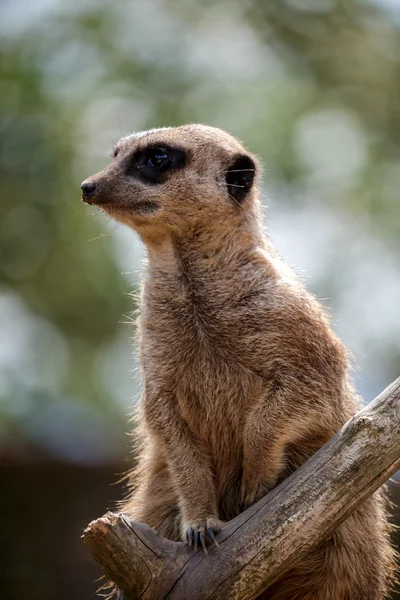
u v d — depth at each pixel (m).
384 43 19.45
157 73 17.84
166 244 8.66
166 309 8.45
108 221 12.12
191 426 8.33
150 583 7.06
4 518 17.28
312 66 18.95
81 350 18.19
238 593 7.00
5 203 17.64
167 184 8.68
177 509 8.53
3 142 17.45
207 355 8.26
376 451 7.02
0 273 18.08
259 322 8.12
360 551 8.15
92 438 18.00
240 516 7.27
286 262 9.21
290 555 7.02
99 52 17.97
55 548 17.27
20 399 17.19
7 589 16.77
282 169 17.20
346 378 8.63
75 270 17.98
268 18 18.84
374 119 18.97
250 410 8.12
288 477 7.39
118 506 9.55
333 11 18.97
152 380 8.38
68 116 17.64
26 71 17.56
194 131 9.09
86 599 16.88
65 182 17.61
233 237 8.55
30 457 17.69
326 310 9.38
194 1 18.48
